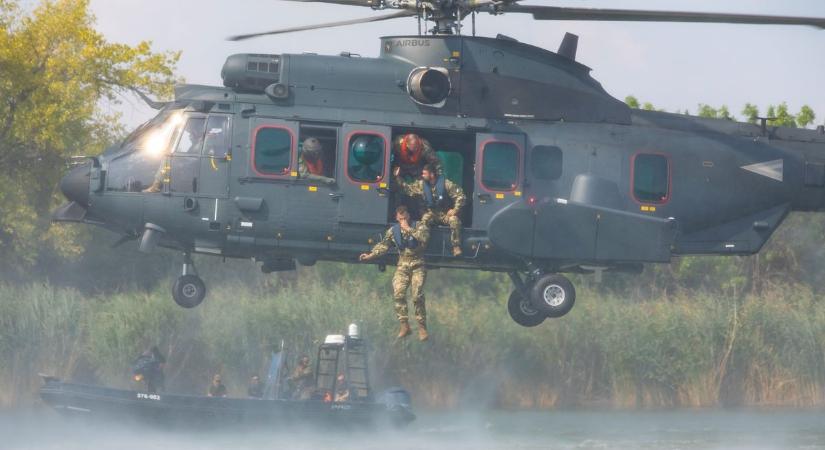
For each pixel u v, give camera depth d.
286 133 50.34
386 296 107.25
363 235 50.34
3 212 120.75
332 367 80.56
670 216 53.84
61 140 118.69
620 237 51.22
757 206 55.78
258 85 51.41
